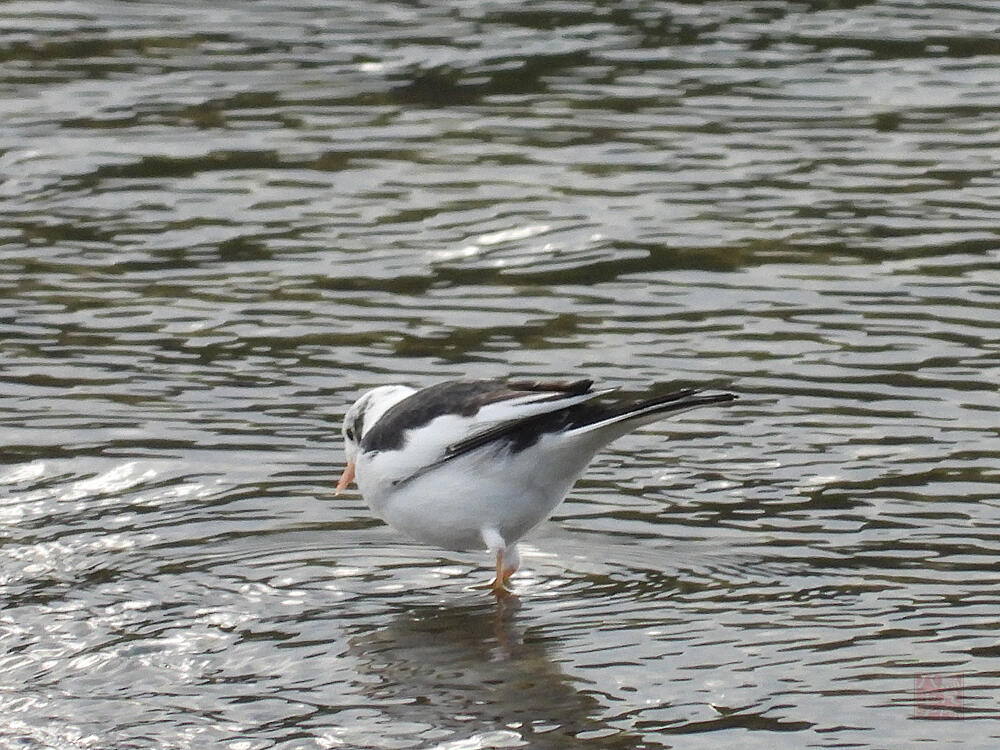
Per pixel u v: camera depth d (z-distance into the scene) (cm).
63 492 1280
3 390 1484
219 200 2008
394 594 1128
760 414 1420
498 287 1747
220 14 2805
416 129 2253
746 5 2803
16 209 1973
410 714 955
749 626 1066
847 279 1744
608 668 1012
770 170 2092
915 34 2636
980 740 916
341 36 2667
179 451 1359
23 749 911
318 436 1391
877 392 1459
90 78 2470
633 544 1198
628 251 1839
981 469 1301
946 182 2039
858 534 1197
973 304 1667
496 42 2622
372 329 1636
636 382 1491
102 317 1664
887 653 1022
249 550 1190
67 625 1068
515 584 1139
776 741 916
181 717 952
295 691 985
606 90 2400
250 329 1636
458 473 1106
